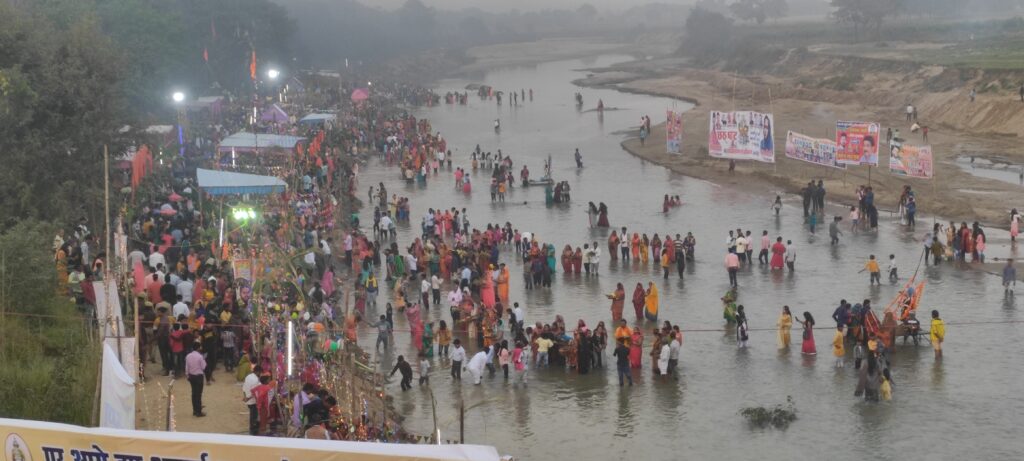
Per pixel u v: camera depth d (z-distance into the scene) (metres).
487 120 129.38
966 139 92.25
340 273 51.25
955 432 30.39
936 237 50.31
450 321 42.94
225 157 72.69
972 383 34.31
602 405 33.38
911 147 66.94
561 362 37.31
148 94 84.38
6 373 26.31
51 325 32.16
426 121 110.75
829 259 52.22
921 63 128.00
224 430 26.56
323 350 32.25
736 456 29.09
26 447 14.62
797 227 59.97
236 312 32.69
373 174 85.81
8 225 45.31
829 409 32.47
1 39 49.75
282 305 34.19
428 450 13.57
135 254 39.59
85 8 73.06
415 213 68.12
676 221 62.75
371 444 13.73
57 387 25.08
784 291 46.28
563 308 44.62
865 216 59.59
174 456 14.24
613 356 38.44
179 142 75.12
